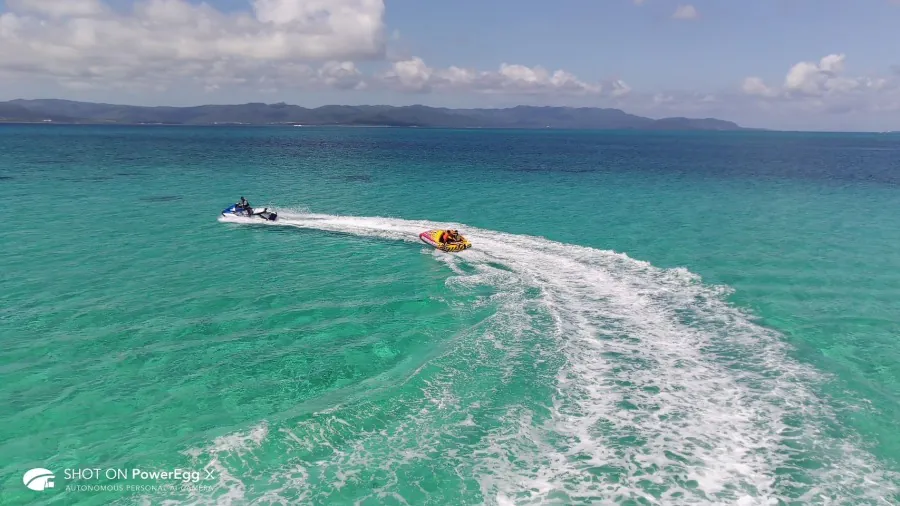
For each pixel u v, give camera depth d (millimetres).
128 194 53062
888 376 18250
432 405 16219
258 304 24109
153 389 17078
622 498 12531
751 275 28750
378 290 26078
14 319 21922
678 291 26172
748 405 16375
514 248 33750
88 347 19688
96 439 14602
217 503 12219
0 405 15984
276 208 46562
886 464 13820
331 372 18312
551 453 14125
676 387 17344
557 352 19625
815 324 22438
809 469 13578
